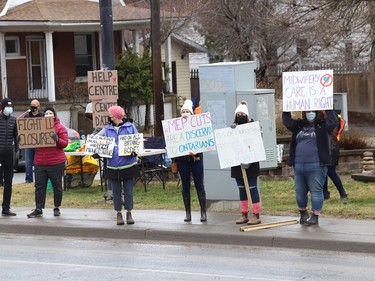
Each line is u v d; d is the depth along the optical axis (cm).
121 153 1717
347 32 2756
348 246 1481
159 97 2870
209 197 1866
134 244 1617
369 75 4644
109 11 2056
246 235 1570
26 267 1395
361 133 3341
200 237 1612
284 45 4222
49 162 1866
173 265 1378
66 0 4694
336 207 1823
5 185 1903
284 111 1623
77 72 4794
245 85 1853
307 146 1612
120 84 4441
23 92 4562
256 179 1673
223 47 4553
